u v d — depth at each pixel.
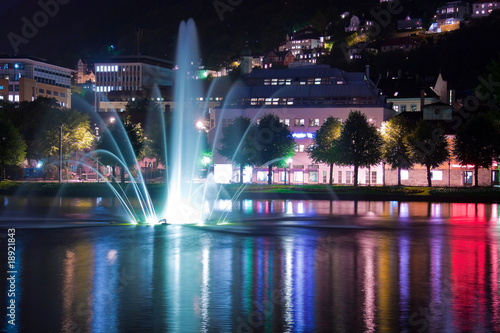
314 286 25.42
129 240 41.12
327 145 114.69
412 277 27.39
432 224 52.56
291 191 96.25
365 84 138.00
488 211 68.50
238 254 34.69
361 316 20.45
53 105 176.25
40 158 143.38
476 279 26.92
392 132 109.75
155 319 20.19
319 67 146.88
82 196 93.94
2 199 85.88
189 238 42.41
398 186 104.88
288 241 40.78
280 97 139.00
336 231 47.12
